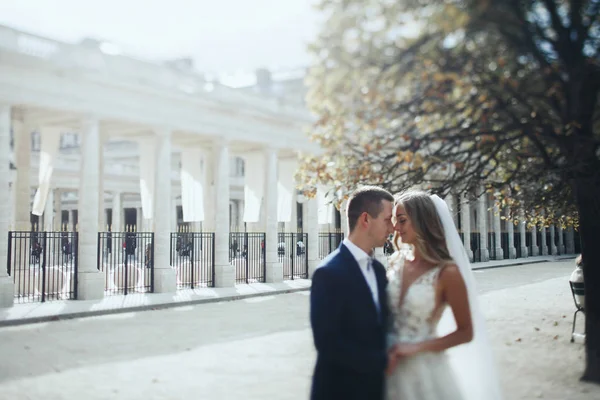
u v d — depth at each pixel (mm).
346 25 4742
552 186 9789
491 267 41031
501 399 4984
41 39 20500
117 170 49219
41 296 21531
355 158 8336
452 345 4184
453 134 6055
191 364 11008
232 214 60312
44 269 20719
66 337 14180
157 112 24609
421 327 4266
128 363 11148
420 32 4688
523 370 9812
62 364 11094
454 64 4840
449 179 8094
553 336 13266
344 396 3914
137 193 54875
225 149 27531
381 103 5211
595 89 5344
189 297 22516
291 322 16609
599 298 9039
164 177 24875
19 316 16969
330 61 4902
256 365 10867
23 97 20219
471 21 4527
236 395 8727
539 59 4945
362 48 4828
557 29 4836
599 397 8094
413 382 4254
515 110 5785
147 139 27141
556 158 7355
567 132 5887
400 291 4395
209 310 19500
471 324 4238
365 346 3918
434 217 4375
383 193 4238
